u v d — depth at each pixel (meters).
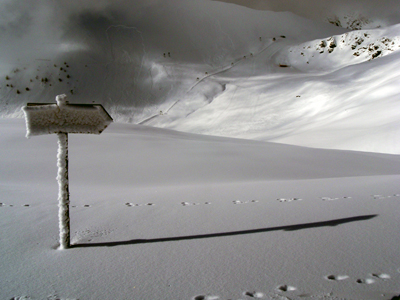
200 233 3.92
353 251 3.15
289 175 13.00
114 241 3.72
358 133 43.41
